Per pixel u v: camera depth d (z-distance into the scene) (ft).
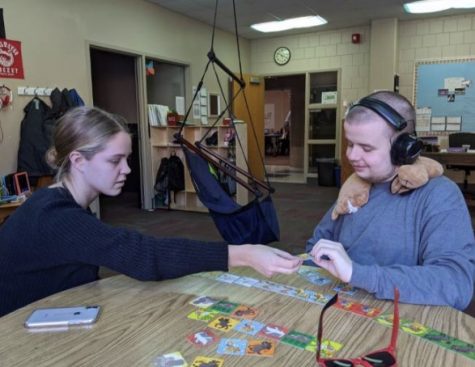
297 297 3.41
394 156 3.46
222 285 3.66
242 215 9.32
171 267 3.36
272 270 3.38
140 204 18.97
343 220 4.15
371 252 3.75
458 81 21.36
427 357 2.49
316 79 25.34
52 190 3.61
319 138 25.86
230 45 24.50
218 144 17.38
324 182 24.71
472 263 3.26
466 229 3.38
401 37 22.35
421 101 22.30
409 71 22.43
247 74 25.71
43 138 12.86
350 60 23.86
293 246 12.53
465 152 17.39
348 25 23.09
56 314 3.06
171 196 18.70
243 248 3.54
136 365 2.44
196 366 2.42
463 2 18.83
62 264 3.55
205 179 10.79
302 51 25.11
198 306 3.24
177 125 18.28
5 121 12.64
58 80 14.23
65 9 14.37
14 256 3.47
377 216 3.76
